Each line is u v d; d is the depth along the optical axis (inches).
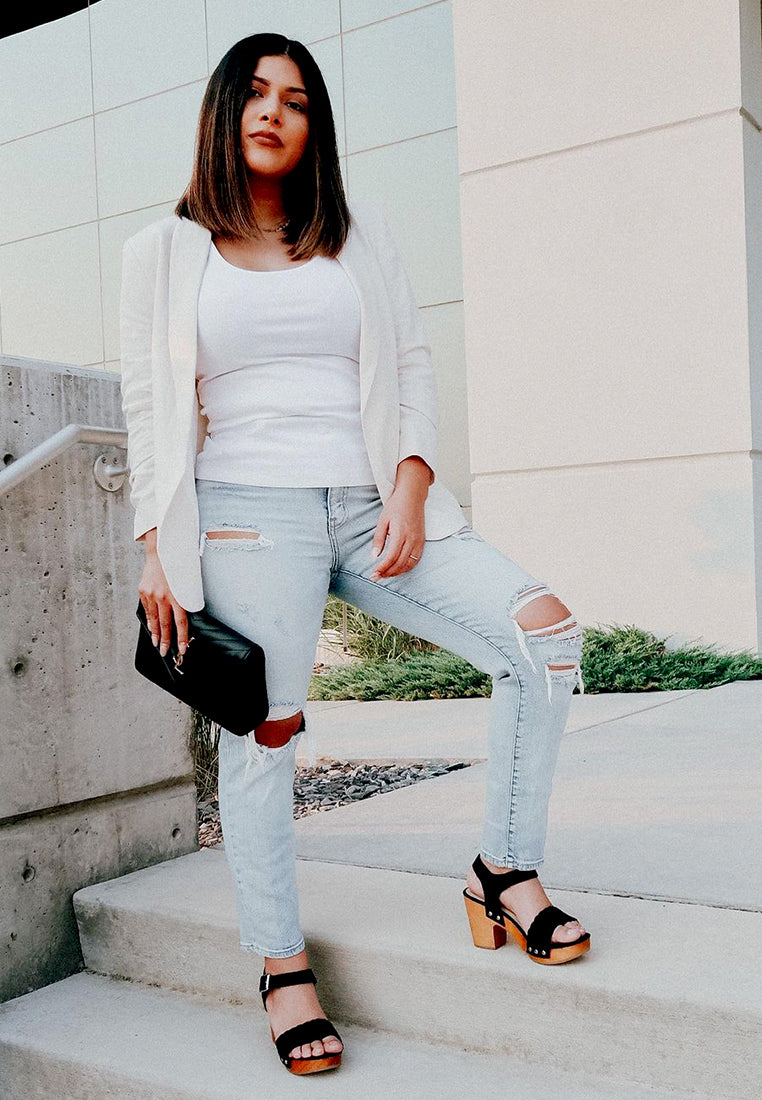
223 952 86.6
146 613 72.2
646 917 77.8
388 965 77.2
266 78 71.7
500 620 69.9
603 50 226.5
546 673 69.6
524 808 72.3
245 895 75.2
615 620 229.9
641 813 105.4
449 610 72.3
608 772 124.0
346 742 161.3
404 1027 77.1
